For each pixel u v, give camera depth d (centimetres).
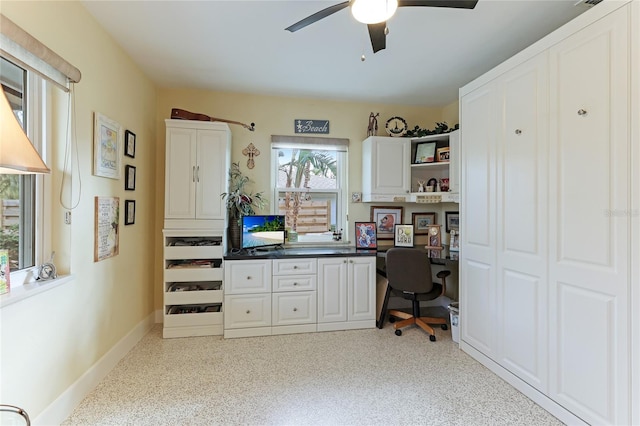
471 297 260
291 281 309
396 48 254
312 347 278
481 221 248
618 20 153
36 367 159
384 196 361
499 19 215
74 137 190
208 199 304
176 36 235
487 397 204
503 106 225
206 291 299
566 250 180
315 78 313
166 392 207
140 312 295
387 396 204
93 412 186
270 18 213
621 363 152
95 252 214
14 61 141
